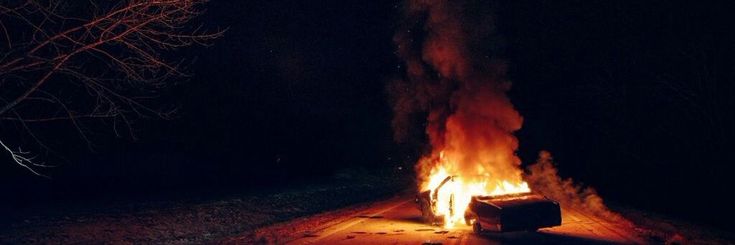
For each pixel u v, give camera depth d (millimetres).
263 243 13016
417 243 12305
